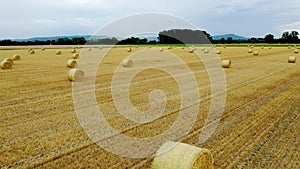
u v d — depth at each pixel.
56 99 11.49
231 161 6.25
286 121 8.97
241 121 8.92
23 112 9.62
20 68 21.03
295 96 12.36
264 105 10.84
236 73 19.17
